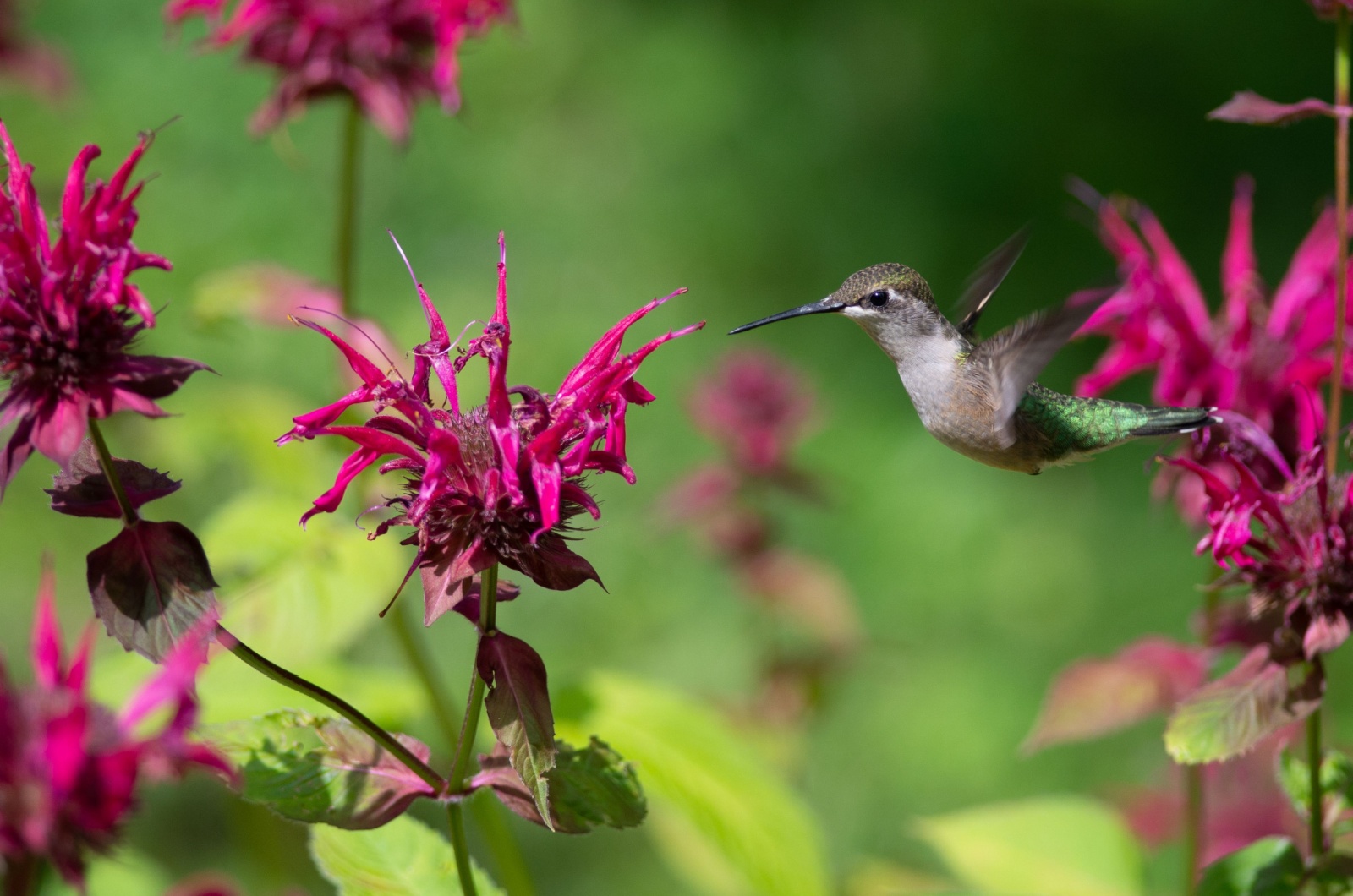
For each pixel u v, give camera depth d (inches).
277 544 294.2
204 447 351.6
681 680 565.0
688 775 285.9
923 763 556.1
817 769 536.4
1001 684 589.0
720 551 414.3
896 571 635.5
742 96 801.6
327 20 324.2
